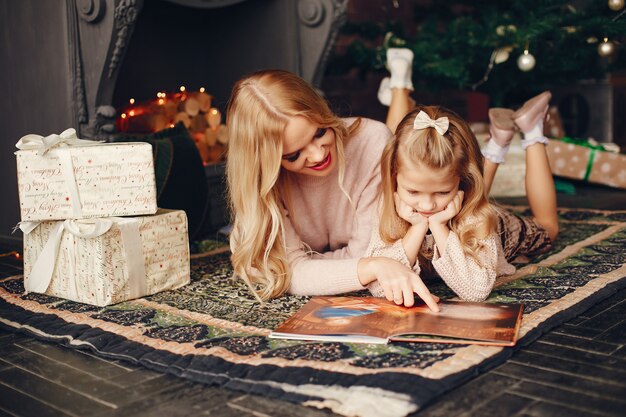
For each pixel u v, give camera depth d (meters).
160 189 2.40
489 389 1.20
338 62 3.67
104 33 2.37
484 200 1.65
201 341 1.47
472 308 1.55
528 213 2.89
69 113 2.44
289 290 1.79
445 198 1.58
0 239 2.70
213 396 1.24
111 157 1.82
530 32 3.18
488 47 3.38
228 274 2.07
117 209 1.83
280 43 3.14
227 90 3.35
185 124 3.07
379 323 1.46
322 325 1.47
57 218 1.84
